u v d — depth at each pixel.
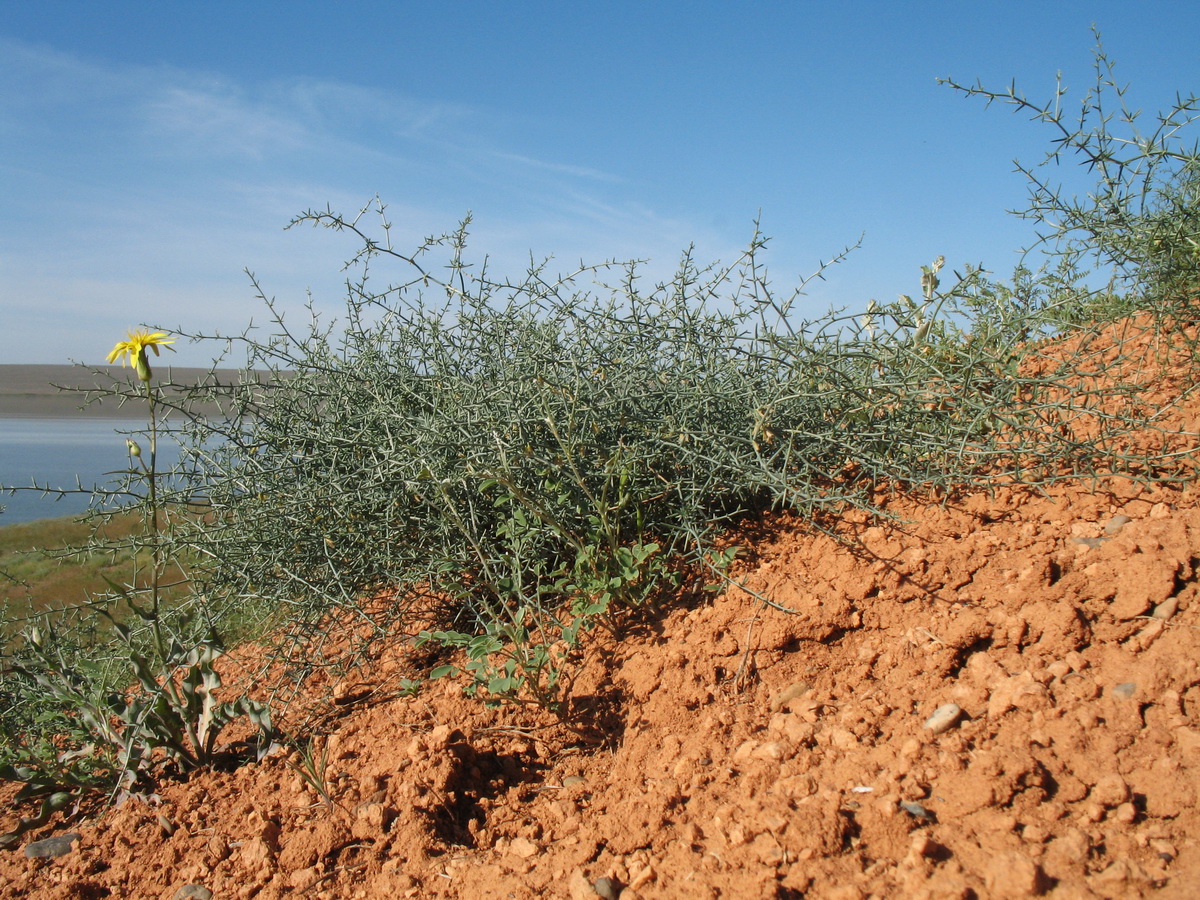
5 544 8.73
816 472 3.49
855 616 2.85
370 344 4.06
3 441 23.14
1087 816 1.97
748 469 3.33
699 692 2.79
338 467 3.77
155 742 3.10
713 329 3.71
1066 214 3.50
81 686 3.32
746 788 2.34
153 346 3.50
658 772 2.55
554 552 3.39
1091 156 3.33
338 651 3.75
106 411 38.66
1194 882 1.73
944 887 1.83
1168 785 1.98
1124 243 3.48
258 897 2.43
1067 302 3.79
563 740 2.86
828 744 2.44
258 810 2.77
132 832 2.83
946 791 2.12
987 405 3.22
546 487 3.24
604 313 3.71
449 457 3.41
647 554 3.08
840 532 3.22
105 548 3.61
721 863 2.09
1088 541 2.85
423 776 2.66
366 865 2.46
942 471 3.31
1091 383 3.67
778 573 3.10
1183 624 2.44
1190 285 3.61
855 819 2.12
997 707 2.35
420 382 3.93
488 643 2.93
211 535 3.54
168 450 14.20
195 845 2.68
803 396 3.24
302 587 3.48
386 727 3.08
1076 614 2.53
